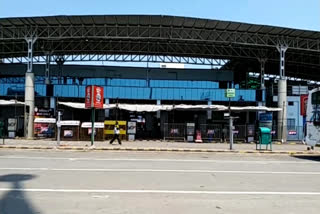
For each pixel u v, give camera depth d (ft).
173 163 51.29
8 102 116.06
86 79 141.69
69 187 31.09
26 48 144.87
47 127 112.37
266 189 31.89
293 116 145.89
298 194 29.81
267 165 51.37
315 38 129.59
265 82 168.25
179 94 134.10
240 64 168.76
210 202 26.37
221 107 115.96
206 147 85.15
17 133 121.70
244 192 30.35
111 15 113.70
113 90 131.95
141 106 118.73
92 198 26.99
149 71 157.28
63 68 154.81
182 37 132.16
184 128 110.93
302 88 149.89
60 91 128.98
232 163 53.06
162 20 118.42
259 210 24.17
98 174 38.86
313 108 68.95
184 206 24.98
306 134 71.15
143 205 25.05
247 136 110.63
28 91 120.37
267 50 142.41
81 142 94.89
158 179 36.29
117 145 85.35
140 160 54.65
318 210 24.32
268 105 147.84
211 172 42.29
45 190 29.63
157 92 133.59
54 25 123.75
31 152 67.31
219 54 146.41
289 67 174.19
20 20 118.21
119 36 126.82
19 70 156.76
